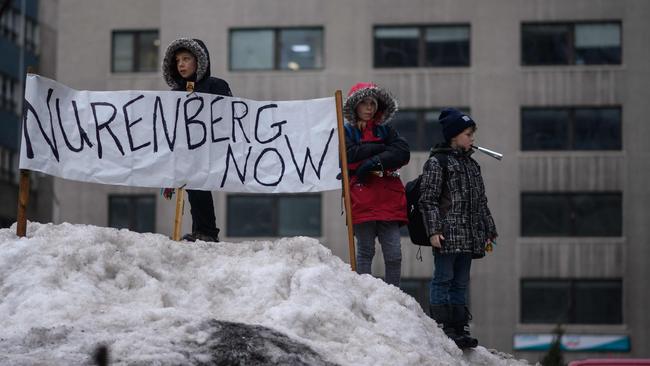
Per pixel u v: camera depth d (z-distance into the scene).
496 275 54.81
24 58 66.81
